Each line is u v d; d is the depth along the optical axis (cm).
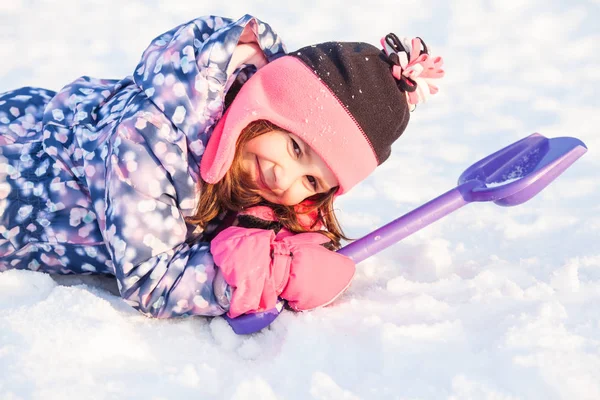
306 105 166
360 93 168
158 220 166
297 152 171
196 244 175
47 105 191
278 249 171
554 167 184
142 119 167
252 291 164
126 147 166
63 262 183
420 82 177
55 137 182
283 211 183
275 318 171
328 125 166
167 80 170
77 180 180
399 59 175
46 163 182
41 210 180
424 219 185
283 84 168
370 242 184
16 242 181
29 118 199
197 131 169
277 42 183
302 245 174
